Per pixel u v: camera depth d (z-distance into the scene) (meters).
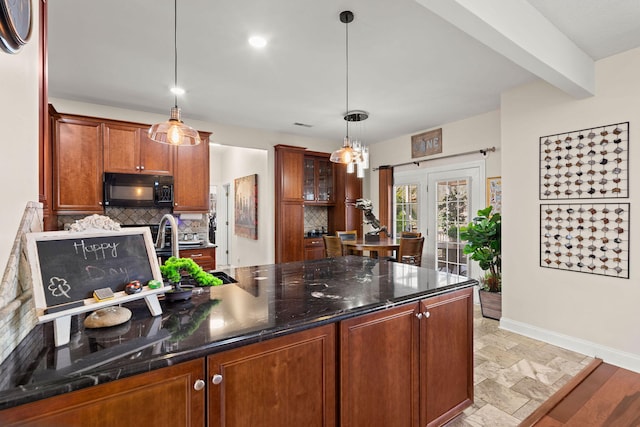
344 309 1.41
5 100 0.93
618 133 2.54
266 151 5.13
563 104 2.88
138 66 2.82
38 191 1.33
